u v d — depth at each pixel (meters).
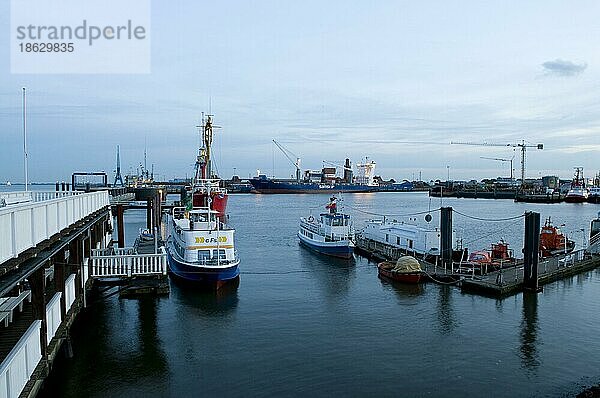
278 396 19.14
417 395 19.33
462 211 135.62
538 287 35.94
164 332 26.48
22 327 17.50
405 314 30.30
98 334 25.92
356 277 42.28
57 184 48.28
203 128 65.62
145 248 42.59
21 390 13.90
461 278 37.97
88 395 19.02
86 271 28.64
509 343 25.05
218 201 62.28
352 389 19.80
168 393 19.28
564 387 20.12
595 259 45.34
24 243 13.36
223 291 36.16
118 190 65.44
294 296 35.06
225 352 23.69
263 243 67.50
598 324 28.05
